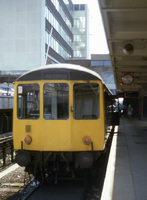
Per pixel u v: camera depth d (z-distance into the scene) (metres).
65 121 7.05
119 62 13.43
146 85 21.89
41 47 46.12
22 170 9.38
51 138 7.05
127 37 9.14
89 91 7.21
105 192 5.42
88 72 7.29
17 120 7.32
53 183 7.47
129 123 24.48
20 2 46.41
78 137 7.04
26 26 46.34
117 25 8.43
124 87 23.53
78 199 6.20
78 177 7.51
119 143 12.26
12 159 10.90
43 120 7.11
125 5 6.65
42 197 6.37
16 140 7.32
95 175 7.72
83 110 7.13
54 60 52.53
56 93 7.16
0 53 47.06
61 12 58.34
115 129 19.00
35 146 7.13
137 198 5.03
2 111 16.16
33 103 7.25
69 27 67.44
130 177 6.56
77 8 82.06
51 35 50.38
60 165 7.22
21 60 46.56
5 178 8.35
